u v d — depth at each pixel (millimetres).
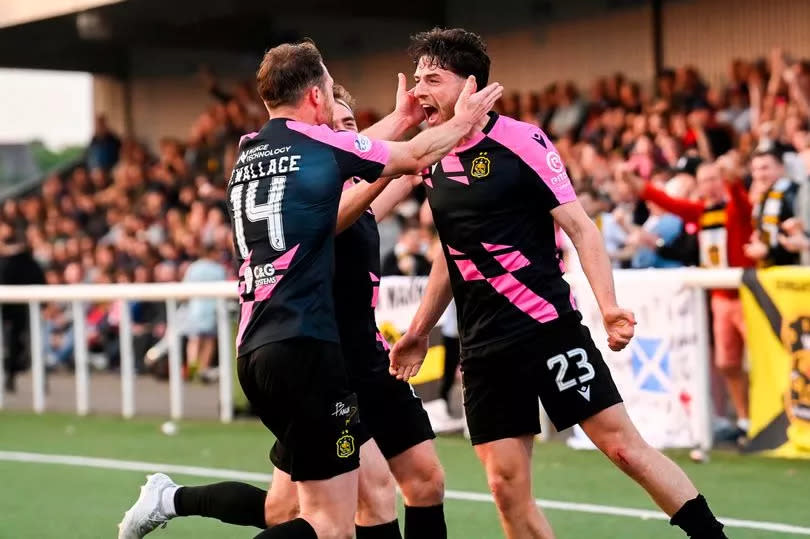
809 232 9562
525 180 5309
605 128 15766
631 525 7328
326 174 4988
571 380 5320
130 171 23609
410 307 10758
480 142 5359
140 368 17578
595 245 5270
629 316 5156
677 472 5289
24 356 16188
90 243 21094
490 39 20938
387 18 21156
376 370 5715
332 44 23359
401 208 15312
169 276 17328
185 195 20703
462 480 8930
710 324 10109
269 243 4980
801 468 8781
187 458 10352
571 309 5379
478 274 5391
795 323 9000
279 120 5172
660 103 14812
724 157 10664
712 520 5254
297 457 4992
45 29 23203
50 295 13727
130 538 5859
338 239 5613
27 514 8203
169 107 26500
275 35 23422
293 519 5160
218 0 20234
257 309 4980
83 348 13609
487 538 7137
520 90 20500
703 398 9336
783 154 10133
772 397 9211
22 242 22766
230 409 12523
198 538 7289
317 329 4934
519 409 5387
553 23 19875
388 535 5520
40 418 13477
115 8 20781
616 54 18969
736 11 17344
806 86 13172
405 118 5539
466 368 5480
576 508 7832
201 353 16094
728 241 9969
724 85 17562
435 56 5398
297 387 4902
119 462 10273
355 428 5039
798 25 16641
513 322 5348
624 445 5305
